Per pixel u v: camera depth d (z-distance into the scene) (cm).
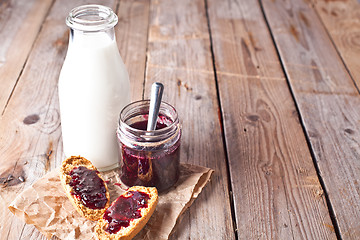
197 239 72
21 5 129
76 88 76
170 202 75
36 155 85
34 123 92
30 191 75
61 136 89
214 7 134
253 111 98
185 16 129
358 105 101
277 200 78
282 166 85
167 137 74
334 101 102
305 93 104
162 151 75
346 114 98
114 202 72
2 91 100
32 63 108
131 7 132
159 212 74
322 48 119
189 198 76
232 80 107
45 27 121
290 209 77
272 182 81
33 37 117
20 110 95
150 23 125
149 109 77
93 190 74
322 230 74
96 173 77
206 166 84
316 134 92
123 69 79
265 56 115
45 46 115
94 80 76
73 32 75
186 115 96
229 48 118
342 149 89
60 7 130
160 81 104
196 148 88
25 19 124
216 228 73
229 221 75
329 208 78
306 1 141
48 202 74
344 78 109
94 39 75
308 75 109
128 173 77
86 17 75
